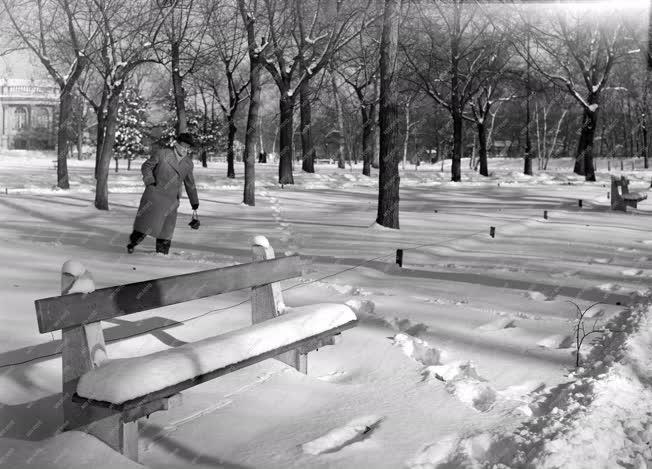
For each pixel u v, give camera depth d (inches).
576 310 263.6
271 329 164.9
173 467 128.8
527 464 124.0
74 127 2790.4
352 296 284.2
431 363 200.4
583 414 146.6
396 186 566.6
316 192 1081.4
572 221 677.3
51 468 117.6
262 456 131.9
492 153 3501.5
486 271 362.9
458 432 144.1
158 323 225.0
